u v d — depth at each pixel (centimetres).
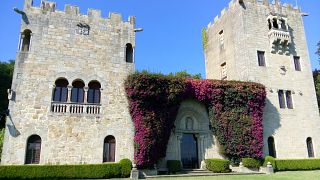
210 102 3177
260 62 3612
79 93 2847
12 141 2475
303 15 4062
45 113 2630
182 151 3100
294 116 3516
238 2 3788
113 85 2928
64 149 2592
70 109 2720
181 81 2995
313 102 3678
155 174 2702
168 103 2920
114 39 3083
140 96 2794
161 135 2830
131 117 2861
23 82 2652
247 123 3142
